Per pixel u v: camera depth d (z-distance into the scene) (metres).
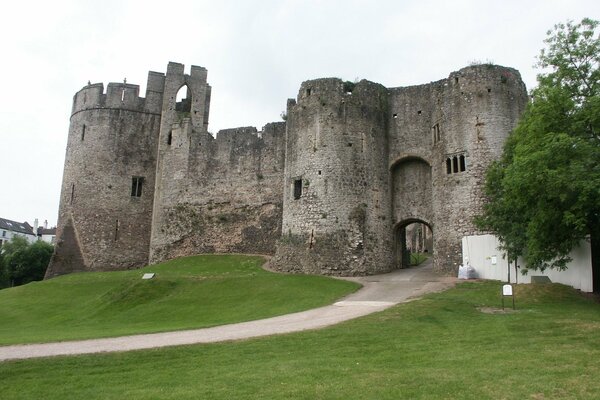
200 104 49.38
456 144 32.19
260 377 11.30
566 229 20.67
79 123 50.41
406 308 19.98
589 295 23.34
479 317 18.22
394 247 35.84
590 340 14.05
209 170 45.56
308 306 23.16
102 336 17.64
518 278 26.94
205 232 44.31
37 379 12.17
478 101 31.91
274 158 43.56
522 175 19.16
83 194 48.28
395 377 10.91
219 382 11.09
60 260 46.88
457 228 31.08
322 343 14.70
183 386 10.98
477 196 30.70
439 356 12.70
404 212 36.06
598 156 18.39
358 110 35.66
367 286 28.09
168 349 14.45
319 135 34.97
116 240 47.66
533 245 21.14
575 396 9.45
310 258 33.25
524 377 10.60
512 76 32.56
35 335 19.59
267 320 19.98
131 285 31.27
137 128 50.31
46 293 35.94
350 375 11.26
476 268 29.02
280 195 42.56
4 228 107.44
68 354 14.23
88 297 33.88
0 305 33.41
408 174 36.62
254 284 29.62
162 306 27.30
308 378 11.09
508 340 14.29
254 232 42.81
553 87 20.66
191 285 30.89
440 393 9.80
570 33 21.22
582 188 17.89
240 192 44.12
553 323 16.47
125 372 12.55
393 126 37.03
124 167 49.19
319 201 33.94
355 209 33.78
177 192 45.97
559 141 18.52
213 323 20.58
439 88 34.84
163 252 45.03
